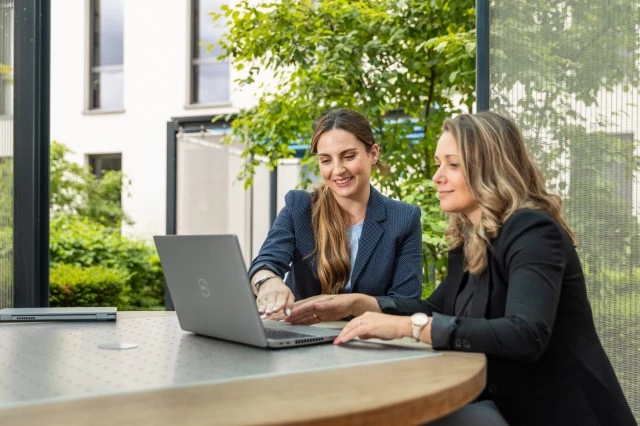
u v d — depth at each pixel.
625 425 1.56
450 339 1.48
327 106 4.32
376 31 4.28
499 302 1.62
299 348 1.54
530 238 1.56
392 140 4.22
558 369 1.57
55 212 10.19
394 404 1.04
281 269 2.30
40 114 3.31
